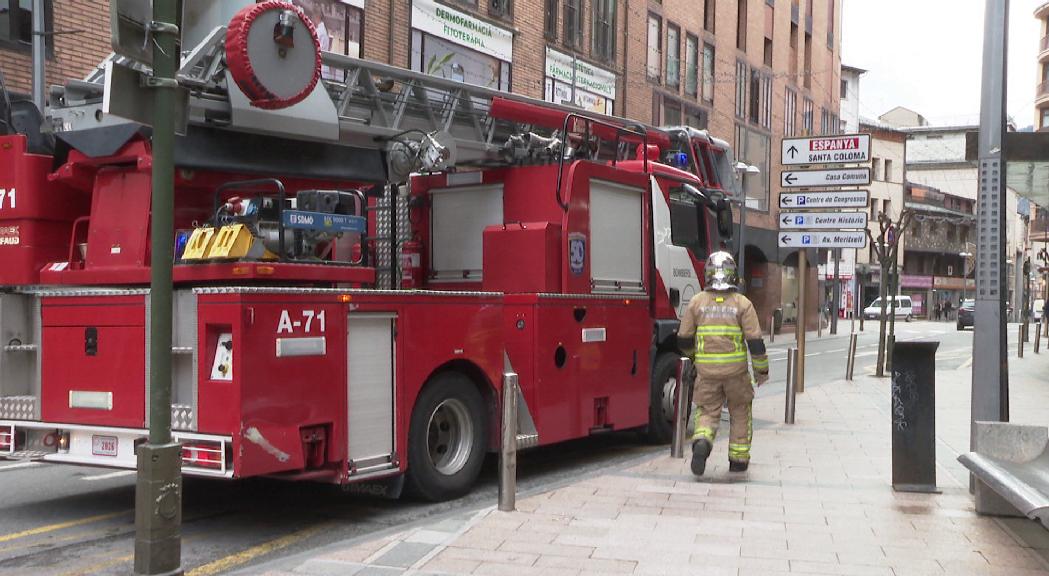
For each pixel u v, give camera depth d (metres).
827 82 54.09
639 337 9.73
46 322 6.50
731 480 7.70
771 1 45.06
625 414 9.47
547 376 8.23
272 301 5.81
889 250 26.77
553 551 5.41
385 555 5.33
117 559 5.73
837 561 5.23
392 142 8.46
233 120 6.90
